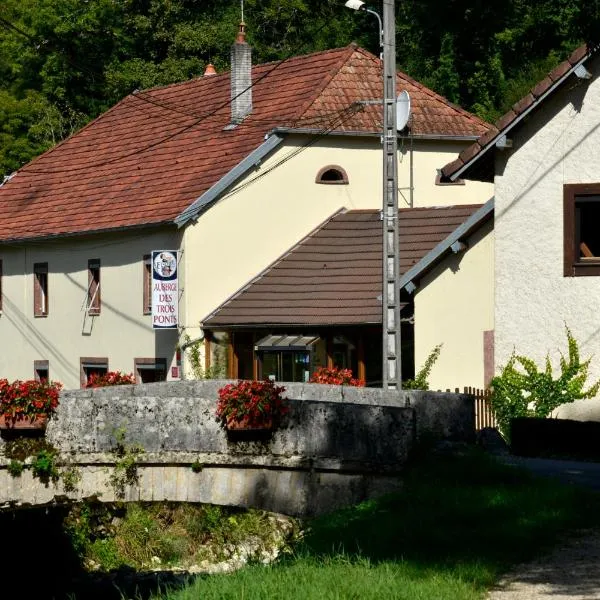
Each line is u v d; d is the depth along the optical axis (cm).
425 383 3631
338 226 4603
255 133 4697
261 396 2198
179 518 2691
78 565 2714
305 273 4406
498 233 3331
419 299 3747
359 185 4741
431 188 4844
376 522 1839
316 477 2195
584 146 3222
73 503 2289
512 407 3272
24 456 2281
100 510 2738
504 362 3322
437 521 1784
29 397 2269
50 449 2288
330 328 4166
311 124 4606
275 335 4272
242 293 4416
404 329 3959
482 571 1459
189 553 2655
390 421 2162
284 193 4597
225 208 4491
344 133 4650
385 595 1337
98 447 2277
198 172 4678
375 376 4097
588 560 1531
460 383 3666
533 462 2498
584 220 3269
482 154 3322
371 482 2167
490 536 1656
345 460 2177
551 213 3262
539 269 3278
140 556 2688
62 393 2711
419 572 1464
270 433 2217
